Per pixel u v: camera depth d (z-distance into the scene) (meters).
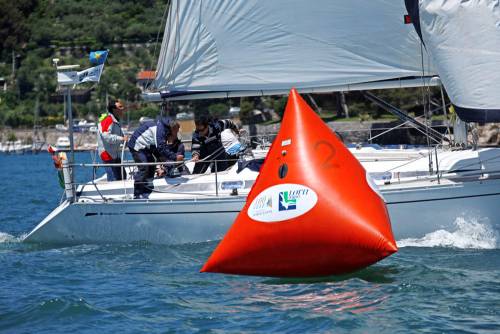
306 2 31.48
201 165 31.83
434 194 27.55
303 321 18.91
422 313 19.25
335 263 22.33
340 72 31.83
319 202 22.03
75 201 29.84
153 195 29.91
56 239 30.05
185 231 29.02
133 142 30.55
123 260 26.92
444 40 27.53
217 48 32.41
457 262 24.89
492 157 29.20
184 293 22.11
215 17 32.25
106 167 32.88
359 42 31.48
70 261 27.03
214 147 31.44
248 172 29.95
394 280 22.62
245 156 31.69
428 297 20.72
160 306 20.73
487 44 26.80
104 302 21.30
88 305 20.78
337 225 21.83
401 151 32.66
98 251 28.48
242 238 22.88
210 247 28.45
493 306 19.70
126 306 20.83
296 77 32.09
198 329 18.59
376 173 29.48
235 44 32.28
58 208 30.59
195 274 24.56
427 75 31.69
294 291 21.91
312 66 31.94
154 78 33.81
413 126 32.91
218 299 21.33
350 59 31.72
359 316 19.16
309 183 22.30
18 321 19.80
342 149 23.17
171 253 27.70
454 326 18.16
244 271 23.23
